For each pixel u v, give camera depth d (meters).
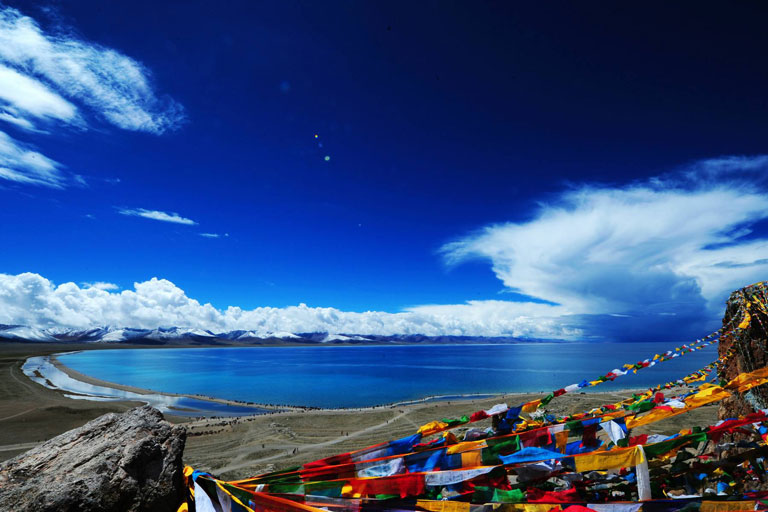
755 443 3.65
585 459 3.02
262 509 3.12
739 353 6.38
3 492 3.42
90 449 4.02
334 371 163.50
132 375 140.12
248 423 49.28
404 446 3.72
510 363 197.75
